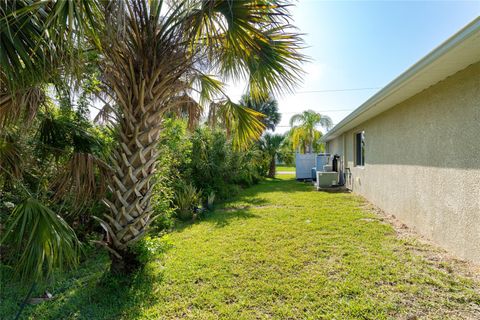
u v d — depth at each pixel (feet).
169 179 18.81
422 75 10.76
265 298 7.85
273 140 53.93
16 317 7.09
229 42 8.79
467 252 9.82
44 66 5.84
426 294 7.79
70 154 9.35
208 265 10.23
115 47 7.39
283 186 37.76
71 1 4.89
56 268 6.60
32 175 9.58
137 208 8.89
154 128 8.83
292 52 9.01
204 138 27.61
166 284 8.80
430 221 12.53
